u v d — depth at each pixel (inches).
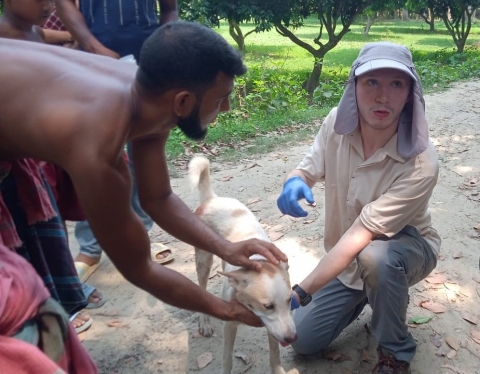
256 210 102.1
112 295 75.5
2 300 28.2
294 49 459.5
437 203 102.6
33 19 56.8
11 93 32.7
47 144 32.2
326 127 58.9
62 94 32.6
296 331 56.9
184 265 83.0
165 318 71.2
